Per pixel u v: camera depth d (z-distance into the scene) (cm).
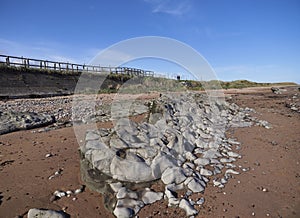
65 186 347
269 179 386
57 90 2045
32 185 349
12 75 1855
